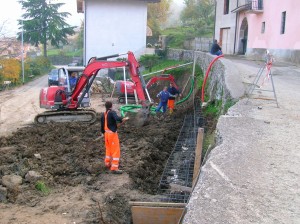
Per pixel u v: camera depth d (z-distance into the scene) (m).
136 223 6.31
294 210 4.61
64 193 8.62
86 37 35.06
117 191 8.54
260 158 6.41
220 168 5.89
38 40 59.03
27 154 10.95
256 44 28.66
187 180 9.21
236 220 4.32
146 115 15.17
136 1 34.81
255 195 4.98
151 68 32.59
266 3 26.75
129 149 11.82
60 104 16.19
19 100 23.91
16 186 8.78
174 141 13.12
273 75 17.14
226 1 35.47
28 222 7.17
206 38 41.44
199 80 20.20
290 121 9.04
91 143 12.37
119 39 35.41
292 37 22.42
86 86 16.27
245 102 11.07
